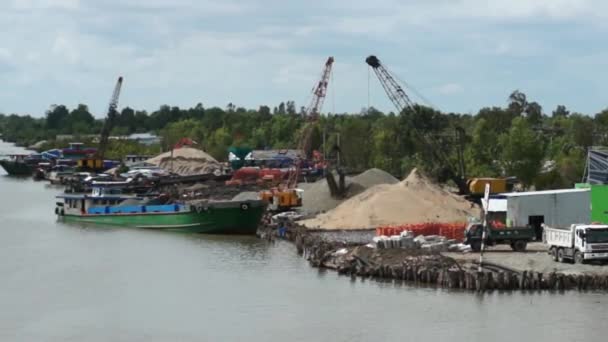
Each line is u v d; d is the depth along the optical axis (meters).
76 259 122.44
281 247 133.25
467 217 153.88
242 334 81.50
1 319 87.88
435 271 101.62
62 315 89.25
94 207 168.88
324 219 156.50
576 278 97.75
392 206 154.50
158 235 147.88
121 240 141.88
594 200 128.75
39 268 115.19
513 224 130.38
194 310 90.69
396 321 84.94
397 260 108.94
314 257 115.50
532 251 116.81
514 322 84.06
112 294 98.75
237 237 145.25
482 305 90.69
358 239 132.00
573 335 79.69
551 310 88.38
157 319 87.25
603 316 86.00
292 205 177.25
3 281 106.31
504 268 105.00
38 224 165.88
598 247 105.00
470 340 78.50
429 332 81.06
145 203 173.12
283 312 89.19
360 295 96.06
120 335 81.88
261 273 110.44
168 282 105.19
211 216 147.12
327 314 87.94
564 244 107.62
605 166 149.00
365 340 79.00
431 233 129.88
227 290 100.06
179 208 151.50
